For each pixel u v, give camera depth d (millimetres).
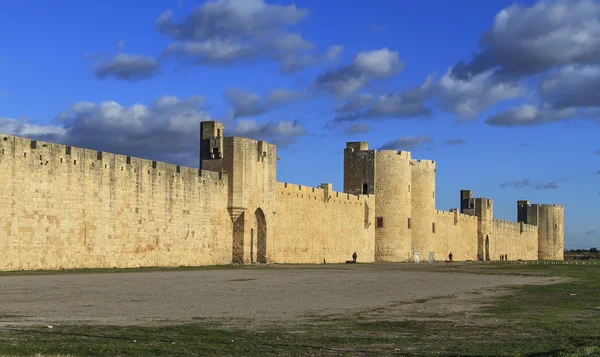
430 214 114625
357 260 103000
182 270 60344
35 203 53625
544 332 23453
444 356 18688
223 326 23422
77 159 57781
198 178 72750
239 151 77250
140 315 25797
